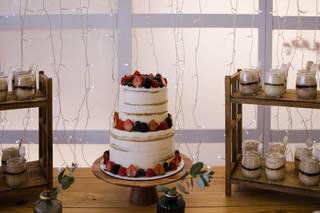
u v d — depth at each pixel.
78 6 2.01
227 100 1.42
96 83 2.07
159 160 1.34
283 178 1.44
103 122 2.11
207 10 2.02
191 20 2.02
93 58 2.05
